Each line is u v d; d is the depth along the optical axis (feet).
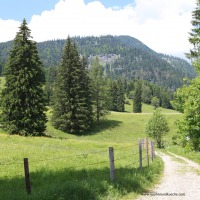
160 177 56.59
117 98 490.90
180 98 76.02
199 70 71.41
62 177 46.01
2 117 167.02
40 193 31.42
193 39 106.73
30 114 164.96
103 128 258.16
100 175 46.19
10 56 169.48
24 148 86.53
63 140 126.52
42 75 172.65
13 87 166.30
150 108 655.35
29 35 170.91
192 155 107.65
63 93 224.74
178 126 83.15
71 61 225.76
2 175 48.06
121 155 87.15
